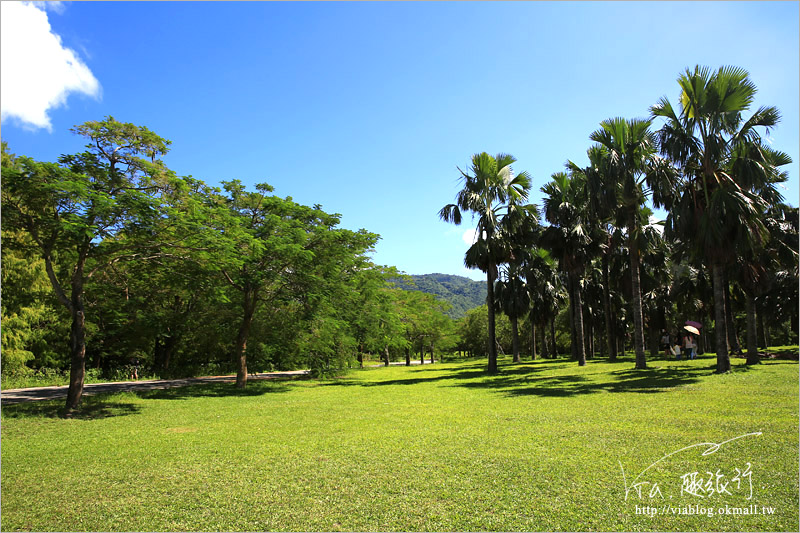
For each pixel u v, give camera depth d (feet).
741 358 77.46
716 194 52.80
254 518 15.65
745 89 51.88
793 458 19.34
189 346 109.50
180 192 46.47
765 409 29.91
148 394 59.72
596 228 82.48
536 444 23.95
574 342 104.53
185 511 16.48
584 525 14.25
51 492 18.94
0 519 16.10
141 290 66.64
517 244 90.02
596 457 21.06
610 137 66.90
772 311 77.36
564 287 125.59
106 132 42.11
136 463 23.26
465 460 21.50
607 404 35.96
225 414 40.81
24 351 74.74
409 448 24.35
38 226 40.73
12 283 66.18
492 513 15.38
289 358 90.63
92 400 50.19
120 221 41.47
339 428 31.42
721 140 54.60
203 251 48.14
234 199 65.72
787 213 69.36
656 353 115.34
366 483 18.75
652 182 59.62
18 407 44.70
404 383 72.64
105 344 90.84
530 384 56.54
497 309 115.96
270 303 77.87
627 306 137.59
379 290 105.70
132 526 15.33
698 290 94.43
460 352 301.63
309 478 19.67
